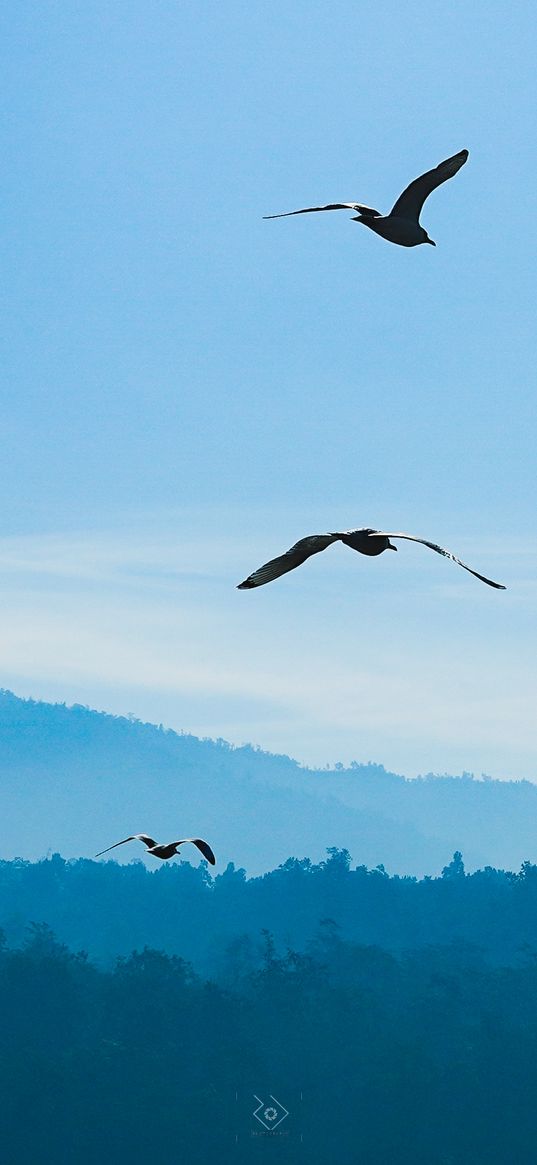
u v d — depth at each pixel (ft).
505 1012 596.70
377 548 39.45
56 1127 441.27
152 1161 439.63
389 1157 460.55
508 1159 466.70
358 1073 508.53
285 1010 557.74
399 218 49.96
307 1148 465.88
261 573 39.86
